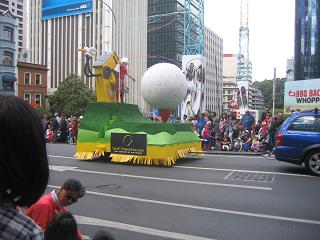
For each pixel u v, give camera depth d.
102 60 16.58
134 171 12.28
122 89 17.56
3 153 1.51
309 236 6.21
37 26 108.06
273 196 8.93
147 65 111.62
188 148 15.34
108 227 6.67
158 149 13.55
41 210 3.75
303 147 11.60
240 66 109.19
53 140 24.78
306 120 11.80
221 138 20.11
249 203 8.29
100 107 15.09
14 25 59.53
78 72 100.38
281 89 105.69
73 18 101.94
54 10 104.69
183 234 6.28
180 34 108.88
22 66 62.28
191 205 8.12
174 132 14.23
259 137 18.98
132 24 100.69
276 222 6.96
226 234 6.28
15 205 1.56
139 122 14.85
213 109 125.25
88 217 7.25
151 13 110.69
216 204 8.20
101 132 14.71
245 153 17.80
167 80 16.16
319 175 11.47
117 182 10.53
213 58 127.31
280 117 17.25
